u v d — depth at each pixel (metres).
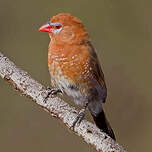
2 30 15.22
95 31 15.61
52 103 7.65
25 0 15.54
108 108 14.80
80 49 8.54
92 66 8.66
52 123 14.24
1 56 7.98
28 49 15.14
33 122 14.24
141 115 14.55
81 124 7.44
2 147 13.88
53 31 8.66
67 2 15.80
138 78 15.02
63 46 8.54
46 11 15.61
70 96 8.92
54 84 8.90
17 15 15.38
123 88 14.97
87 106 8.85
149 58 15.16
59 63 8.58
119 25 15.57
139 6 15.61
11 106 14.36
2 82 14.49
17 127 14.15
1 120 14.19
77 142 14.09
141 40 15.36
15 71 7.84
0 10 15.32
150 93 14.77
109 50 15.40
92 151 13.95
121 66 15.19
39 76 14.93
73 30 8.58
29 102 14.39
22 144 13.98
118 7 15.71
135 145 14.25
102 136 7.28
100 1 15.80
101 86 8.99
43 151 13.97
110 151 7.15
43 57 15.10
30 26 15.35
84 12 15.79
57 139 14.15
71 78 8.60
